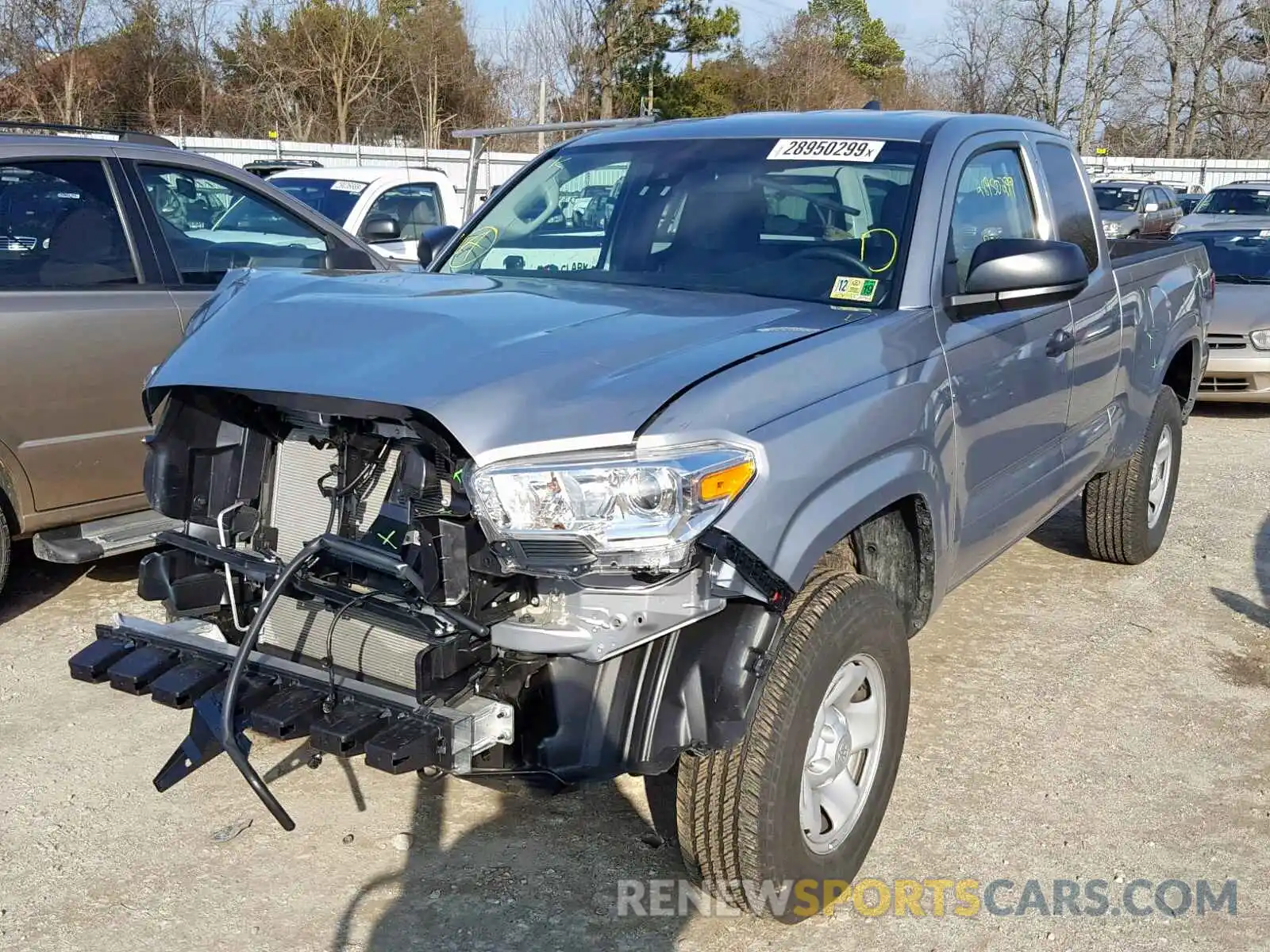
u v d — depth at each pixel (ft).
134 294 16.22
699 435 8.18
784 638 9.20
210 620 10.12
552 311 10.00
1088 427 15.44
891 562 11.24
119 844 11.15
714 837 9.36
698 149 13.51
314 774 12.51
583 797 12.17
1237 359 32.14
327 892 10.52
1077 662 15.76
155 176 17.16
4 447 14.97
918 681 15.07
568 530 7.85
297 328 9.52
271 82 124.06
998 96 153.48
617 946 9.89
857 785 10.43
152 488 10.02
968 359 11.44
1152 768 12.96
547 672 8.54
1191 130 164.45
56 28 108.27
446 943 9.87
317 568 9.50
